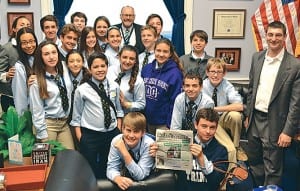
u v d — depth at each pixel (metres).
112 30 3.94
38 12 4.89
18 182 2.04
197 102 2.96
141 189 2.40
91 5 5.10
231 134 3.12
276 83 2.93
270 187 2.64
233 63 5.31
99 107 2.98
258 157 3.26
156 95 3.31
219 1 5.13
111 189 2.43
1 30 4.84
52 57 2.87
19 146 2.34
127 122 2.49
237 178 2.56
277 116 2.99
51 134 2.97
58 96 2.96
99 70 2.97
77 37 3.56
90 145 3.00
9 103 3.46
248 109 3.22
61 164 1.99
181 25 5.08
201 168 2.49
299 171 3.38
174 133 2.43
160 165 2.48
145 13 5.18
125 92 3.22
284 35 2.90
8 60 3.62
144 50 4.20
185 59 3.89
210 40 5.22
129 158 2.48
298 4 4.03
